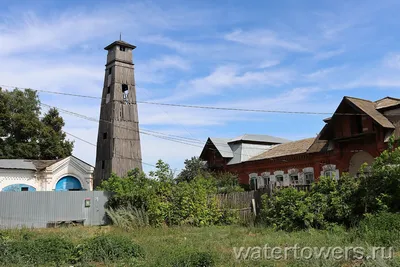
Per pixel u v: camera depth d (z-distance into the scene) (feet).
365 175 54.65
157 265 30.68
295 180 105.60
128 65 139.85
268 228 60.70
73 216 80.84
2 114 139.33
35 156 145.28
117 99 134.21
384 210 48.42
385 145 79.82
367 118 82.58
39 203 78.28
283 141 142.92
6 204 75.41
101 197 84.02
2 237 45.37
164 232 62.18
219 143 133.28
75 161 112.06
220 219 76.28
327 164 95.55
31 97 151.74
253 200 72.54
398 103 81.05
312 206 56.80
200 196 75.51
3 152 138.82
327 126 91.45
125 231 65.10
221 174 119.85
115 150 129.49
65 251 37.11
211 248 41.60
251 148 131.23
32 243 37.70
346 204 53.83
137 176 89.86
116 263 34.27
